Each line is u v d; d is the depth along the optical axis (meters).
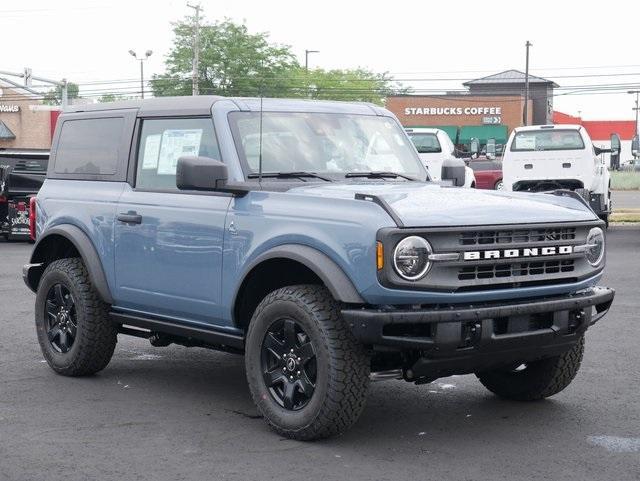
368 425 6.37
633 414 6.66
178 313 6.89
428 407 6.87
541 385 6.80
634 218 27.03
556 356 6.67
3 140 67.06
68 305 7.77
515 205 6.08
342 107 7.35
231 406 6.87
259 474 5.36
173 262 6.80
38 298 7.94
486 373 7.07
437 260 5.56
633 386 7.48
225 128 6.71
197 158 6.27
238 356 8.77
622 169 84.81
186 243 6.70
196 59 58.53
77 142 7.92
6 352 8.85
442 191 6.37
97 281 7.38
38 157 22.23
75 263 7.72
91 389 7.38
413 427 6.32
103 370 8.09
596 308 6.53
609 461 5.60
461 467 5.48
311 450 5.79
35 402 6.98
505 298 5.84
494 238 5.76
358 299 5.61
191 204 6.71
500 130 82.62
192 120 6.97
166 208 6.88
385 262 5.48
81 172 7.80
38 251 8.07
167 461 5.59
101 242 7.40
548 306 5.92
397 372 5.88
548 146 21.98
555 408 6.83
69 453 5.75
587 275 6.24
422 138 23.66
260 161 6.38
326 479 5.28
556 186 22.02
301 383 5.93
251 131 6.77
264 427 6.30
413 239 5.51
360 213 5.68
